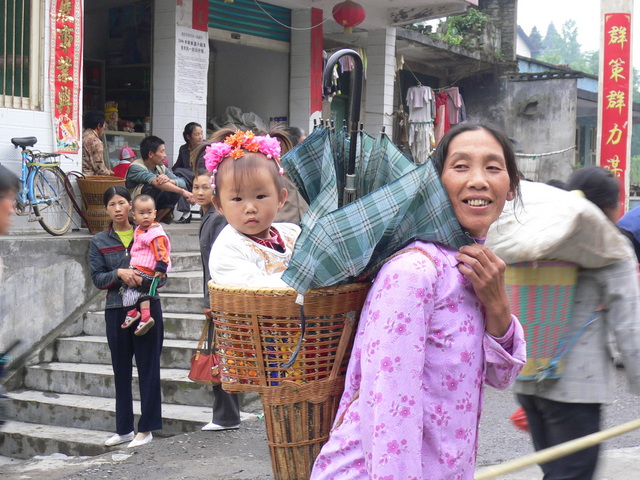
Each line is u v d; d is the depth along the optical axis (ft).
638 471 14.78
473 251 6.46
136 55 36.83
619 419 18.84
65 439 19.49
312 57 41.04
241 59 42.86
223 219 17.53
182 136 35.27
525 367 9.97
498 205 6.70
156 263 18.16
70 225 27.40
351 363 6.68
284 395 7.11
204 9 35.83
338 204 7.52
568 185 12.10
